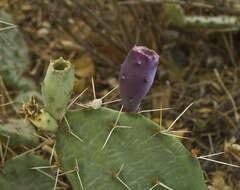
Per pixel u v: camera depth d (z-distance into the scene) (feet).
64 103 2.45
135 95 2.46
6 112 3.02
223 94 3.47
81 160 2.48
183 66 3.82
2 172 2.70
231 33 3.68
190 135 3.23
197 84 3.46
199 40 3.88
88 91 3.31
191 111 3.31
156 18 3.80
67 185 2.84
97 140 2.48
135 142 2.48
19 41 3.30
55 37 3.92
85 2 3.99
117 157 2.47
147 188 2.46
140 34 3.61
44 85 2.43
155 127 2.48
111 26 3.92
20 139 2.83
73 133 2.48
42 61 3.73
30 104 2.44
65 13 3.93
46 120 2.44
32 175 2.72
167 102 3.37
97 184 2.47
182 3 3.25
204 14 3.73
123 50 3.55
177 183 2.46
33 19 4.09
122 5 3.91
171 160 2.47
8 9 4.02
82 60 3.66
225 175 3.10
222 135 3.28
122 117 2.48
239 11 3.29
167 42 3.84
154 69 2.41
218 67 3.70
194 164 2.47
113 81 3.59
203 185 2.46
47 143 2.84
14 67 3.24
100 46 3.80
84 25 3.87
